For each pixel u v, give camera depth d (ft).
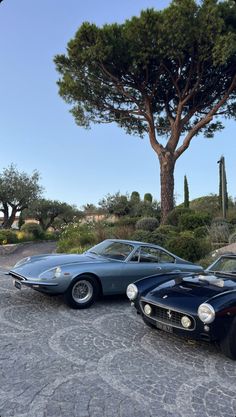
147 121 60.95
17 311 20.25
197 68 54.49
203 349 15.23
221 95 62.13
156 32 51.01
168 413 9.93
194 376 12.48
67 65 58.39
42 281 20.02
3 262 47.83
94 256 23.81
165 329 15.20
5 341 15.30
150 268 23.11
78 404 10.23
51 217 101.50
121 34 53.47
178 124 60.59
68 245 50.26
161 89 62.34
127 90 62.59
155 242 40.47
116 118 65.82
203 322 13.65
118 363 13.33
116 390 11.16
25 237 69.21
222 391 11.41
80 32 52.60
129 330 17.43
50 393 10.84
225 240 45.34
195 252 37.04
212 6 49.16
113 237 48.03
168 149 60.54
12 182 91.45
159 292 16.03
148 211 78.54
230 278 16.67
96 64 55.01
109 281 21.68
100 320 18.98
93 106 63.62
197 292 15.24
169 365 13.37
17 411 9.77
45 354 13.96
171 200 59.72
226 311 13.61
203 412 10.06
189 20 49.29
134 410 10.01
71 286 20.77
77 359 13.56
